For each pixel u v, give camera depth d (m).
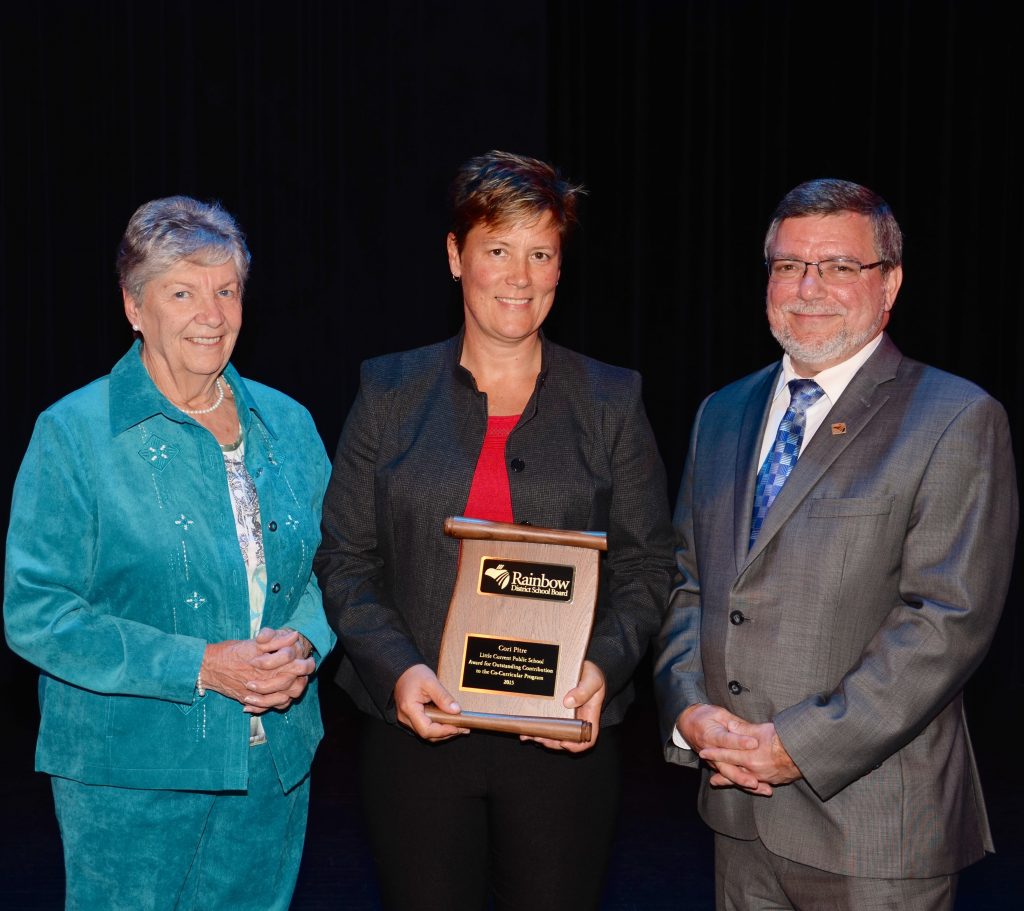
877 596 1.74
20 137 5.38
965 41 5.50
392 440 1.93
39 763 1.88
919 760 1.75
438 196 5.40
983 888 3.18
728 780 1.80
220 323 1.87
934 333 5.61
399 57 5.38
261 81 5.39
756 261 5.64
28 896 3.11
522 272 1.82
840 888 1.76
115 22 5.35
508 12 5.35
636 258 5.62
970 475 1.69
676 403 5.70
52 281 5.43
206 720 1.87
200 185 5.39
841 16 5.53
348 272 5.45
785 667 1.77
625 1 5.55
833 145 5.57
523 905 1.85
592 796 1.86
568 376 1.95
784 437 1.86
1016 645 5.58
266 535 1.94
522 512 1.85
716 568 1.87
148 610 1.85
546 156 5.41
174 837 1.88
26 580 1.80
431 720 1.70
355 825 3.62
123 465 1.85
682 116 5.60
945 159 5.53
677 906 3.09
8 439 5.47
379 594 1.92
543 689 1.72
